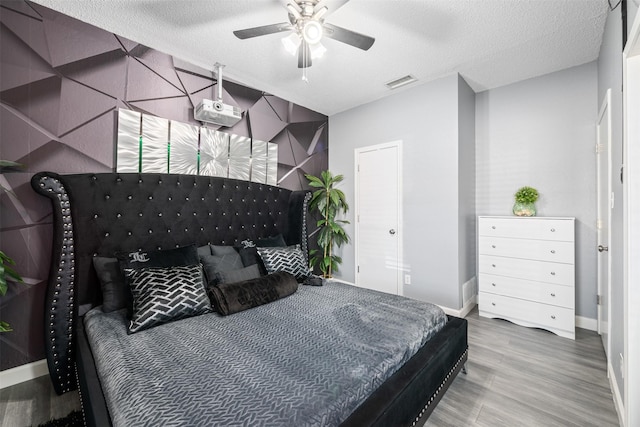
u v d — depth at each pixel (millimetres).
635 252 1383
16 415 1604
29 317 1951
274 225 3270
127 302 1837
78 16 2104
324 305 2006
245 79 3082
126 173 2258
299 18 1757
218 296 1925
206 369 1189
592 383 1891
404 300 2104
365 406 1116
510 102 3260
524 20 2152
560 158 2949
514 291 2855
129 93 2375
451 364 1734
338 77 3066
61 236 1885
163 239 2389
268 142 3381
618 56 1731
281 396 1021
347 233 4031
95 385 1233
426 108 3215
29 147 1946
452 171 3018
